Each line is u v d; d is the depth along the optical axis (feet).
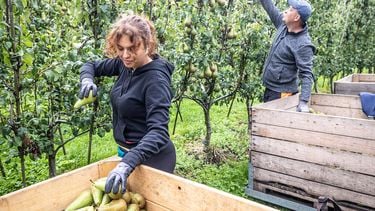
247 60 16.01
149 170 5.84
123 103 6.44
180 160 14.24
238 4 15.21
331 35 22.85
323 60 22.94
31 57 8.34
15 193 5.24
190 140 17.01
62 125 15.21
